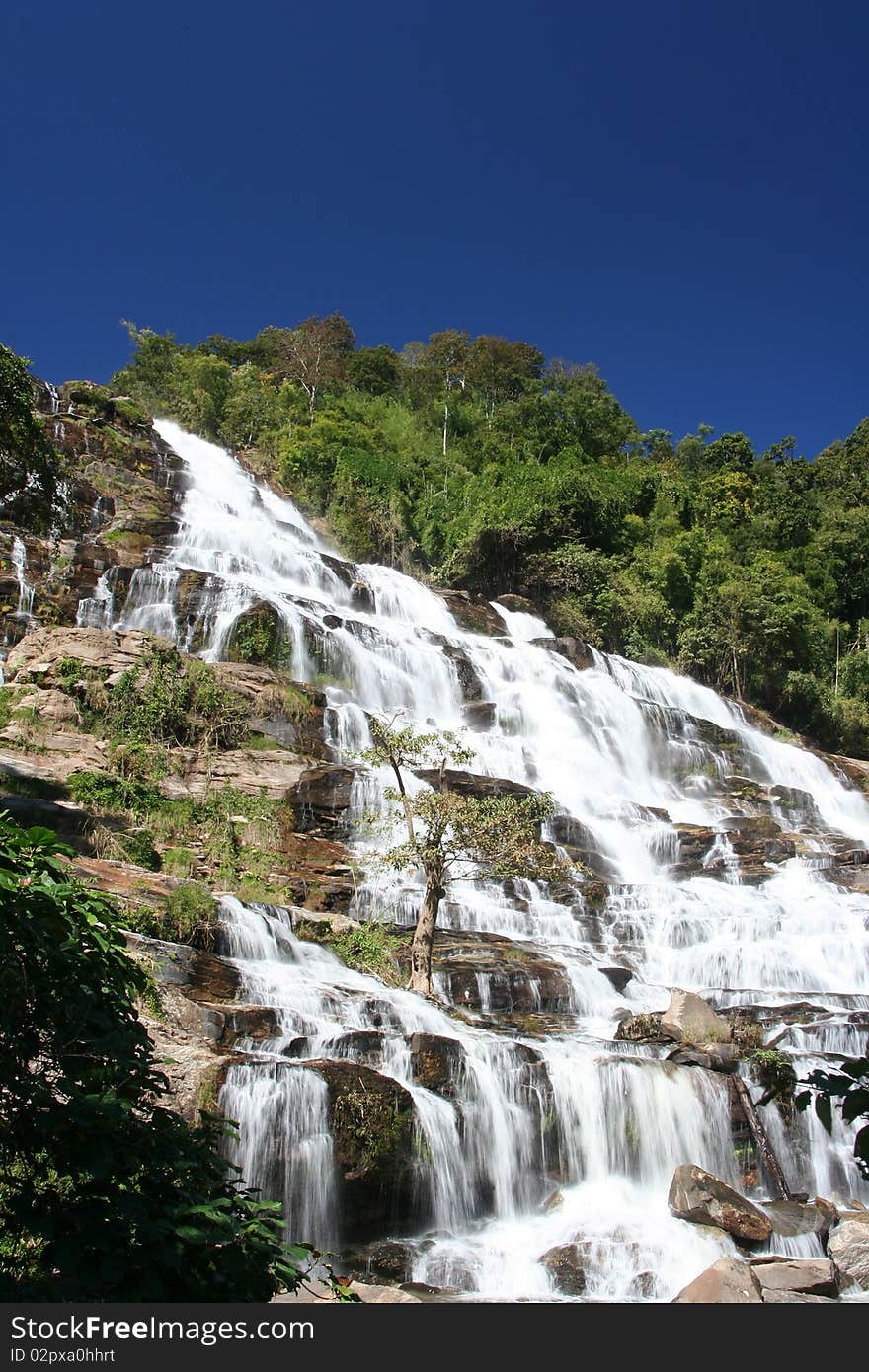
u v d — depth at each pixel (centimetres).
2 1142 508
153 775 1991
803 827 2959
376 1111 1104
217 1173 551
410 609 3856
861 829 3259
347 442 5909
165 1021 1179
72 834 1659
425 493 5478
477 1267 1033
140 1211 487
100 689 2161
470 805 1642
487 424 7294
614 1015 1608
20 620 2591
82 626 2720
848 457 8981
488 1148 1180
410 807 1686
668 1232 1091
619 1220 1125
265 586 3262
